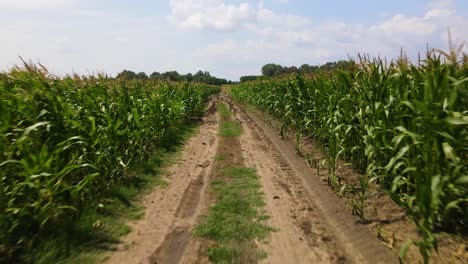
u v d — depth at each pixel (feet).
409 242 11.43
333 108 26.17
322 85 30.78
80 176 18.42
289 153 31.99
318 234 15.52
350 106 23.20
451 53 13.30
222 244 14.61
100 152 19.40
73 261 12.78
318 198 19.97
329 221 16.90
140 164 26.45
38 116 14.84
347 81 24.32
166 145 34.81
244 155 32.17
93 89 23.41
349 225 15.96
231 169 26.96
